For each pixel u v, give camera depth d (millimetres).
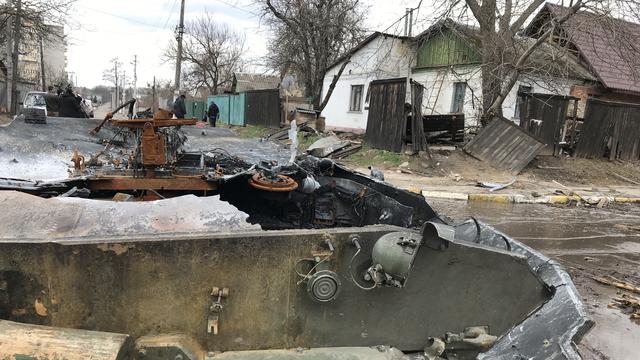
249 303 1793
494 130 14352
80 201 1941
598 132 16484
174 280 1712
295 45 25703
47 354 1410
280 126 21297
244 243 1741
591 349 3742
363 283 1874
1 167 2885
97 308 1674
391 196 3527
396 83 14602
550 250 6809
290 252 1790
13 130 3520
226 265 1741
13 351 1401
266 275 1783
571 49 20516
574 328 1812
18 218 1789
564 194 11766
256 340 1833
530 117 15320
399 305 1906
